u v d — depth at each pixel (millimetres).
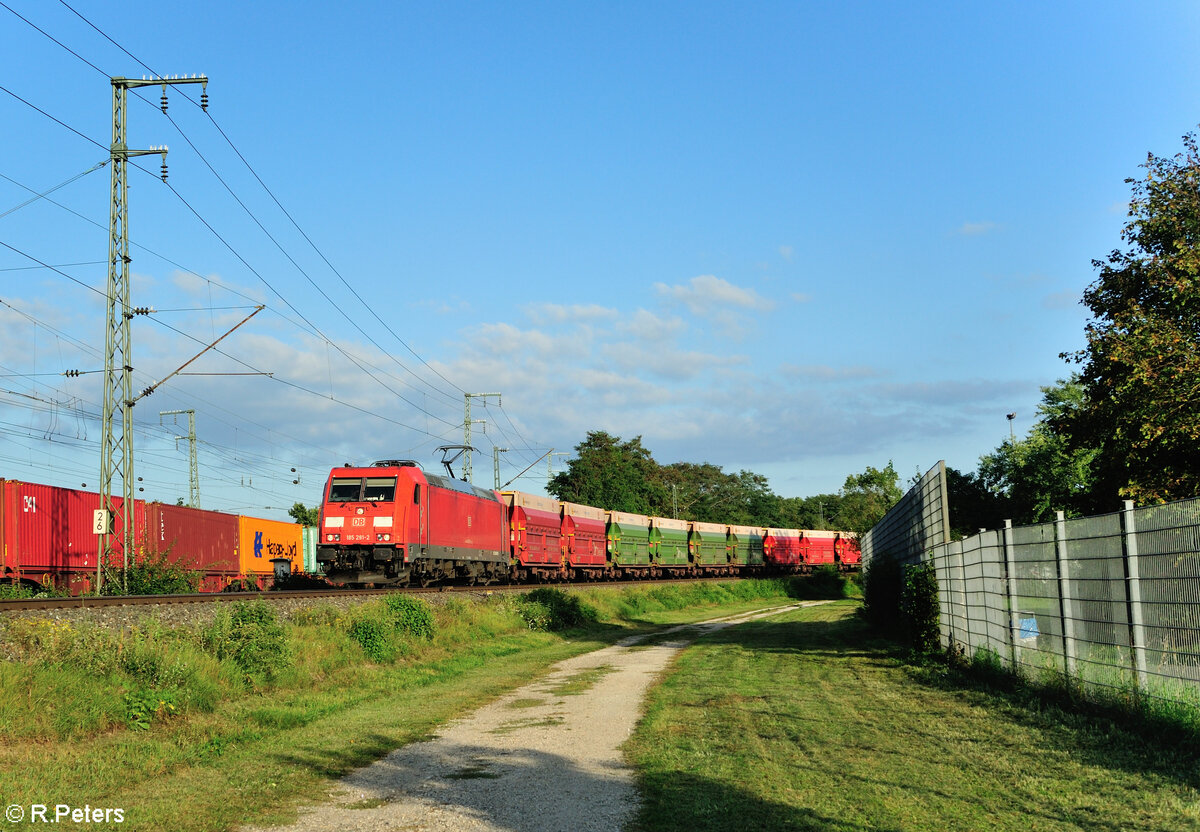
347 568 28531
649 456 111938
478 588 34625
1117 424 19625
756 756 10023
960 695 13930
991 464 46312
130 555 25750
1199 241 19188
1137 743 9539
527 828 7855
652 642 29578
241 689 14625
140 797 9133
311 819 8391
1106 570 10875
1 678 10820
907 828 7113
